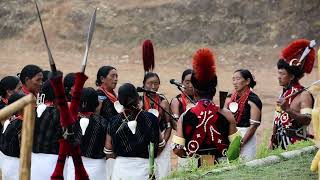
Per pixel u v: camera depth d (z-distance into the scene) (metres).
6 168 20.06
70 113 14.62
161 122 22.69
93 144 19.70
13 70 62.44
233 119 18.30
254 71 61.88
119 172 19.53
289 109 20.53
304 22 67.94
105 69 22.67
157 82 22.94
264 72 61.47
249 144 22.23
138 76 60.00
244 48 66.44
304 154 19.38
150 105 22.67
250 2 69.88
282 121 21.39
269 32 67.69
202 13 69.94
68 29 70.81
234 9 69.69
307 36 67.12
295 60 21.11
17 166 19.86
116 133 19.41
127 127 19.33
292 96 20.92
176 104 22.94
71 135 14.75
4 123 19.98
